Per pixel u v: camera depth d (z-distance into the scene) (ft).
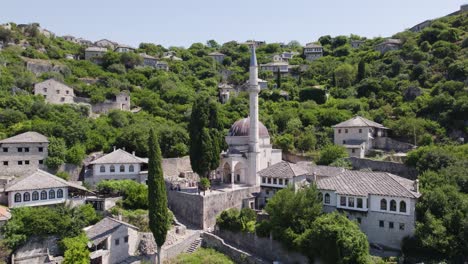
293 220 189.98
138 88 449.89
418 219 188.03
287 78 517.55
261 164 275.39
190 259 188.75
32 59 446.19
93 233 181.88
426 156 238.07
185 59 648.79
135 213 209.56
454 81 343.05
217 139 254.47
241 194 244.42
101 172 248.93
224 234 213.66
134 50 621.31
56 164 248.52
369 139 304.91
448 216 180.65
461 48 404.77
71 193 227.20
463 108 295.07
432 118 316.60
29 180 199.82
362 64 436.76
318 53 613.52
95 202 214.28
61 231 178.29
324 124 354.74
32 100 326.03
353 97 404.57
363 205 196.03
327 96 426.10
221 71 598.75
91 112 365.40
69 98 377.71
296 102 414.00
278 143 322.96
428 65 399.44
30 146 246.27
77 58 532.73
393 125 315.99
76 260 162.61
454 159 229.66
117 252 182.09
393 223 189.16
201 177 250.16
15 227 170.40
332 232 168.14
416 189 191.52
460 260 173.37
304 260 183.21
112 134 305.12
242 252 193.88
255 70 260.42
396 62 423.23
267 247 196.13
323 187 207.92
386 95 379.55
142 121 341.00
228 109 405.59
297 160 314.55
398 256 180.45
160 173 183.11
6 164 240.12
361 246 168.55
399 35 535.19
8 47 460.14
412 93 360.28
